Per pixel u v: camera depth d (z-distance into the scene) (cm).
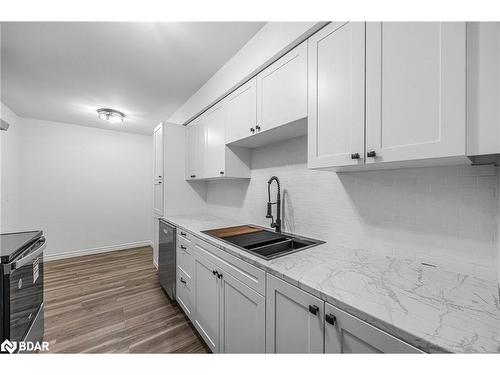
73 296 239
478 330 59
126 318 199
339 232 142
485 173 90
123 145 428
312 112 120
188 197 299
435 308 69
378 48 92
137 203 443
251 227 206
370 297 76
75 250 380
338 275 94
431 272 97
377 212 124
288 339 94
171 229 229
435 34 78
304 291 87
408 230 112
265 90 156
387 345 63
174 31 159
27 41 167
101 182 405
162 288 261
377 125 92
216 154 223
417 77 81
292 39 128
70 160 376
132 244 436
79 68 206
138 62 197
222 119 212
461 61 72
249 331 117
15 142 318
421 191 108
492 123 68
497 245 86
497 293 79
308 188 164
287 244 159
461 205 96
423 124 80
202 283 167
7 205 294
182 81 233
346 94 104
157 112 323
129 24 151
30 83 233
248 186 229
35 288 152
